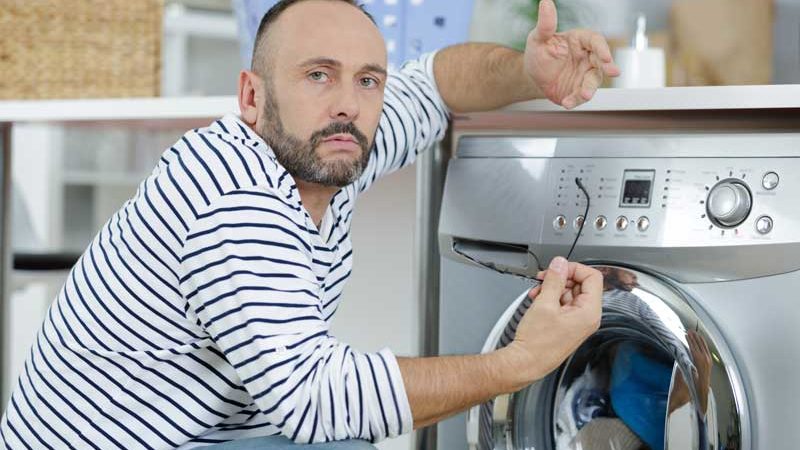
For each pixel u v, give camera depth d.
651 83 1.97
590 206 1.66
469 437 1.78
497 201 1.77
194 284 1.31
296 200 1.37
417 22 2.01
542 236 1.70
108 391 1.40
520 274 1.75
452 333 1.83
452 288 1.84
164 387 1.39
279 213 1.32
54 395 1.44
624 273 1.62
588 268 1.44
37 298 4.34
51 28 2.37
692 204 1.58
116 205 5.23
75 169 5.19
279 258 1.30
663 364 1.73
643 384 1.75
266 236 1.29
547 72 1.61
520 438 1.78
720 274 1.56
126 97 2.35
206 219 1.30
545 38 1.59
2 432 1.52
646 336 1.68
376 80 1.44
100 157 5.21
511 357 1.35
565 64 1.60
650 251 1.60
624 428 1.76
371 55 1.42
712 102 1.61
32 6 2.38
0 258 2.65
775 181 1.53
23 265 3.50
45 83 2.38
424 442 1.94
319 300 1.36
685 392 1.57
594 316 1.41
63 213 5.19
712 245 1.56
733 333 1.55
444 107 1.80
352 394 1.29
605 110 1.70
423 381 1.30
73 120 2.18
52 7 2.37
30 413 1.46
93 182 5.20
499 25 2.83
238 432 1.45
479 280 1.81
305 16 1.41
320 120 1.39
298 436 1.29
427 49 2.02
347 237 1.58
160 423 1.40
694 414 1.56
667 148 1.62
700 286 1.58
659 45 2.68
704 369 1.55
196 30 5.19
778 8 2.66
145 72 2.34
